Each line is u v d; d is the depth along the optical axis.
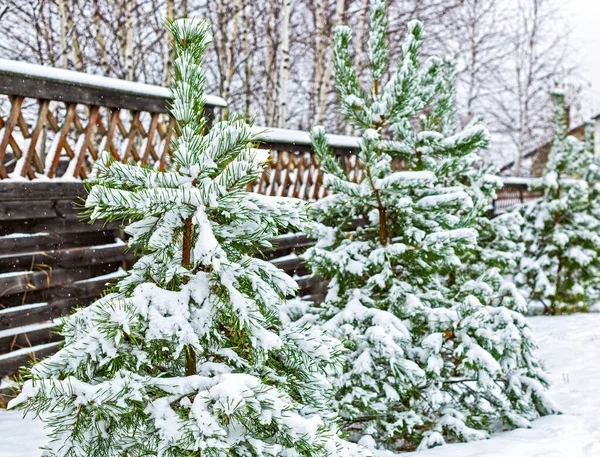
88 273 4.32
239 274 1.64
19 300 3.92
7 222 3.91
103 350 1.48
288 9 9.78
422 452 3.40
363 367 3.29
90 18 10.24
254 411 1.48
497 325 3.80
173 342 1.62
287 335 1.84
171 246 1.71
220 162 1.71
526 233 10.67
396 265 3.93
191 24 1.71
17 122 3.82
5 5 9.28
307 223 1.80
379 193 3.60
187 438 1.41
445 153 3.97
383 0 3.78
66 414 1.44
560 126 10.56
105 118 9.79
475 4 19.20
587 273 10.30
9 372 3.68
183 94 1.72
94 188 1.53
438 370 3.46
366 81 12.25
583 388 5.42
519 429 3.96
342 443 1.84
